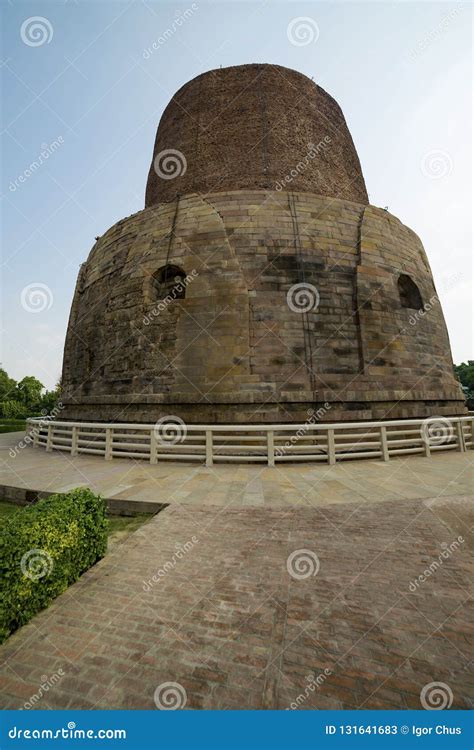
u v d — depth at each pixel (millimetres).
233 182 18016
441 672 2850
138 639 3271
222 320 13531
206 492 7781
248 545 5219
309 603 3799
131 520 6707
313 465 10820
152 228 15969
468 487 8180
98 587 4184
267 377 13117
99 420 15273
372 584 4156
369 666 2916
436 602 3801
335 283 14758
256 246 14547
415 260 17703
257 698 2619
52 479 9055
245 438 10742
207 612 3672
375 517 6277
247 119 19203
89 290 18953
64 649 3143
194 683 2760
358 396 13523
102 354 16281
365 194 22750
